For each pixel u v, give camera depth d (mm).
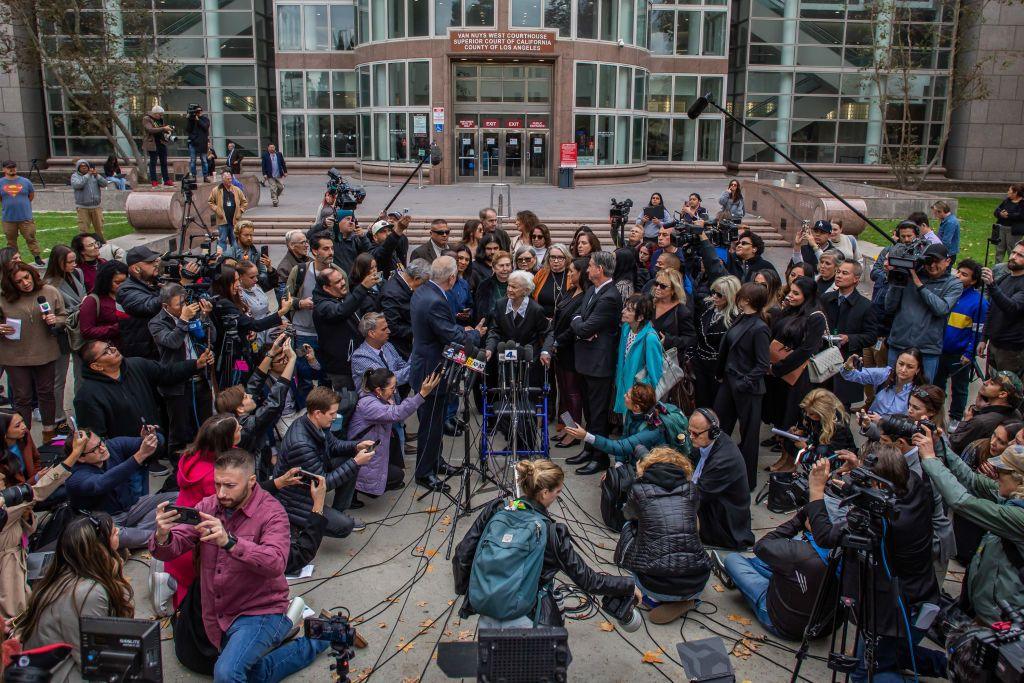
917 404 5969
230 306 7801
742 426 6883
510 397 7145
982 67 32094
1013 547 4449
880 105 31109
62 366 8500
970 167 33406
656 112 34750
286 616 4477
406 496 7051
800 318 7422
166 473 7289
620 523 6285
